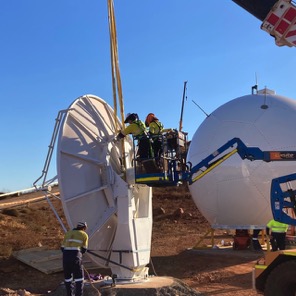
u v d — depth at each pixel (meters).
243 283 11.05
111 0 10.58
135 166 10.01
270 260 7.93
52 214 27.09
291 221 8.47
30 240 17.86
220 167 15.15
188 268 13.34
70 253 8.82
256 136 14.94
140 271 10.38
